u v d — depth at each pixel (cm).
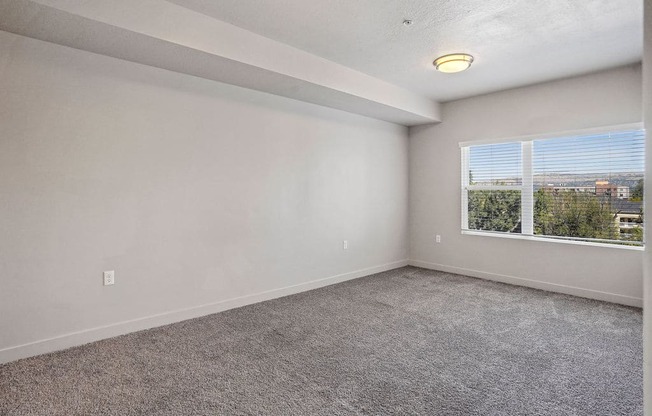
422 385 215
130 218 290
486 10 255
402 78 404
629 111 361
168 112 308
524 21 271
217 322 317
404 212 552
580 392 207
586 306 361
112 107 279
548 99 414
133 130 289
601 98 378
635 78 357
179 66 296
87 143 268
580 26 279
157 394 204
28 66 242
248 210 365
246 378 222
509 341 277
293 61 321
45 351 254
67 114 259
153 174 301
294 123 403
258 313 341
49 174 252
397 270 527
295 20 271
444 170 514
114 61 279
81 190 266
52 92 252
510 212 457
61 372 228
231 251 353
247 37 288
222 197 345
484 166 479
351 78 376
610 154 378
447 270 516
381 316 333
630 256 364
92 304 274
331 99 397
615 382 218
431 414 187
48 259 254
